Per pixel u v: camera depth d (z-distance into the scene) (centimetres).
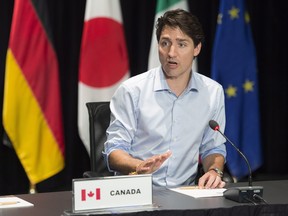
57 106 1319
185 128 807
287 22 1584
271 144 1605
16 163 1417
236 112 1427
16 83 1276
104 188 589
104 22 1327
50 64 1309
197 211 575
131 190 598
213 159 828
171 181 807
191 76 818
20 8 1276
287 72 1603
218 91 839
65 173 1460
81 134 1321
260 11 1570
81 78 1323
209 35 1535
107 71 1331
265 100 1598
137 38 1491
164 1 1354
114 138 790
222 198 655
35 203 638
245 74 1434
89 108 887
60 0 1419
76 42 1440
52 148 1316
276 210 598
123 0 1467
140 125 801
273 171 1608
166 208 600
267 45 1578
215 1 1510
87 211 580
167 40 761
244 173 1445
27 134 1293
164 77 803
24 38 1280
